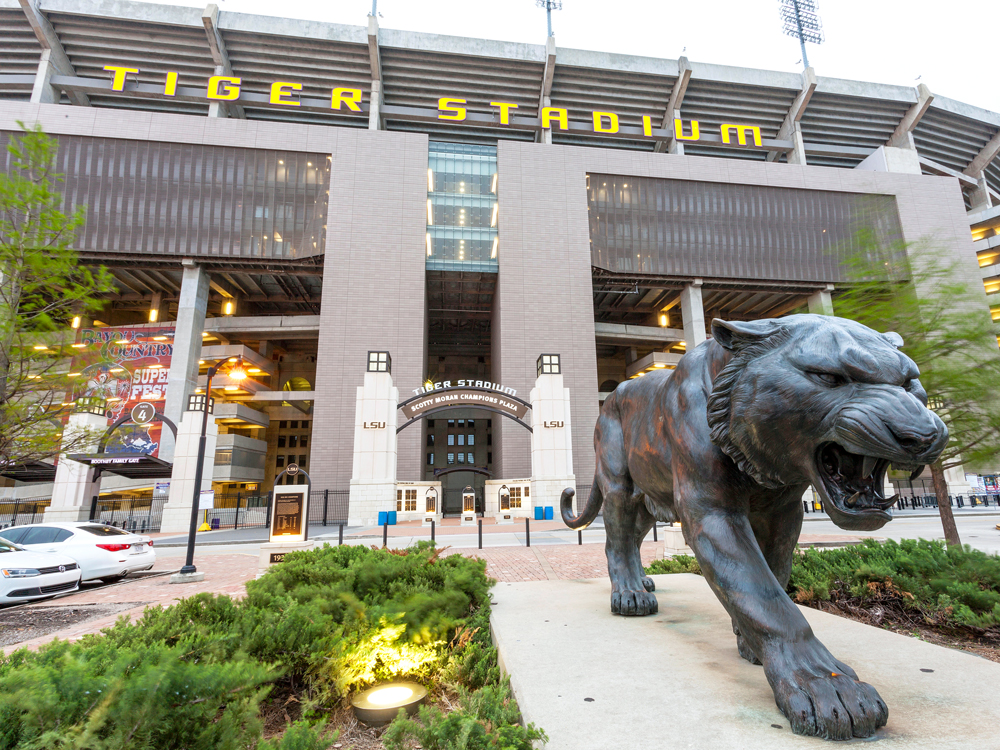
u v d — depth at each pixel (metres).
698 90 48.38
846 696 1.88
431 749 2.07
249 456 45.97
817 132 51.16
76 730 1.67
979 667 2.58
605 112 47.81
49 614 7.30
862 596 4.93
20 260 6.71
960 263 7.30
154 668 1.90
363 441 25.38
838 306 7.95
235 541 19.64
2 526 26.38
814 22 56.31
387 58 44.19
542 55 45.59
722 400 2.31
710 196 46.16
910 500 38.78
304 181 41.44
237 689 2.22
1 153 37.53
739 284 46.00
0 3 39.06
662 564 7.00
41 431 7.46
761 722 1.99
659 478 3.19
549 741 1.89
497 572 9.72
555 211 43.38
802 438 2.04
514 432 38.41
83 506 26.02
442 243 42.09
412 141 42.84
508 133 47.88
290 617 3.42
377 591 4.71
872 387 1.88
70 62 42.56
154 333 39.28
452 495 55.00
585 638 3.28
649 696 2.30
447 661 3.67
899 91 49.72
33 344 6.97
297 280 45.97
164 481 31.28
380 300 39.53
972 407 6.90
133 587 9.59
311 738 2.09
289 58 43.53
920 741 1.78
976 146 54.41
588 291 42.25
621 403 4.09
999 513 25.72
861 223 8.25
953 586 4.60
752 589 2.21
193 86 43.88
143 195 39.31
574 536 17.53
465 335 57.72
